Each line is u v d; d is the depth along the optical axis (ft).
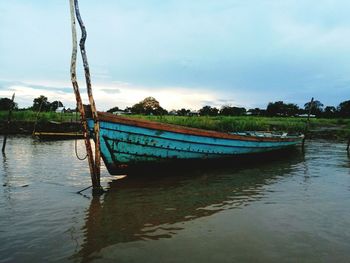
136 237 18.58
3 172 37.68
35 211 23.06
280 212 23.03
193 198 26.86
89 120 29.60
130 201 25.88
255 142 47.73
